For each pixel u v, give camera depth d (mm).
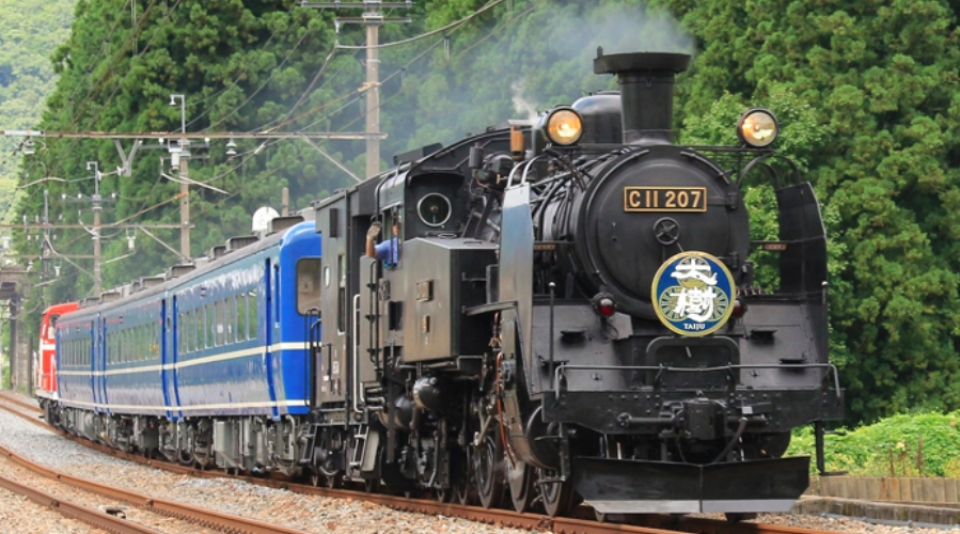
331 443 65250
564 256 42719
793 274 44344
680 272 41125
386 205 54406
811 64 89875
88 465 98688
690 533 40750
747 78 93000
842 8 90875
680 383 40812
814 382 41719
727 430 39969
